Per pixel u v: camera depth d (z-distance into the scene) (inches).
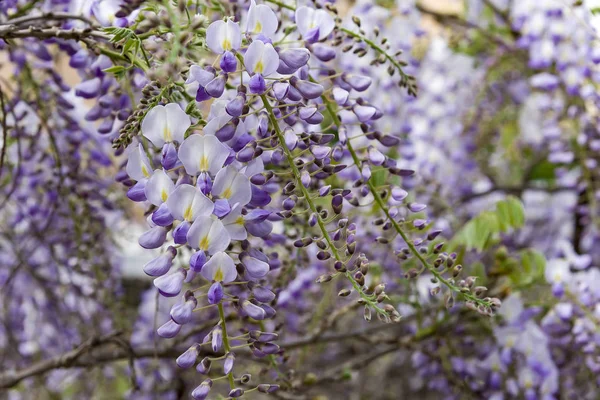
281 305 34.7
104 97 27.5
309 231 29.9
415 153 44.3
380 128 43.7
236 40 24.2
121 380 50.7
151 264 23.9
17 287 43.9
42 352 47.8
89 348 35.8
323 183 30.5
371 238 36.8
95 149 36.2
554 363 39.8
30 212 35.7
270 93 24.6
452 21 53.3
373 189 27.5
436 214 45.3
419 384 53.4
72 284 36.9
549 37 44.3
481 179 53.3
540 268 38.2
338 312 38.3
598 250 47.4
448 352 41.7
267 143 25.9
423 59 50.8
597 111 46.7
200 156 23.8
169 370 43.1
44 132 35.2
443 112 48.4
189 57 25.4
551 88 45.1
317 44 26.5
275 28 24.9
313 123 24.7
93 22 28.0
